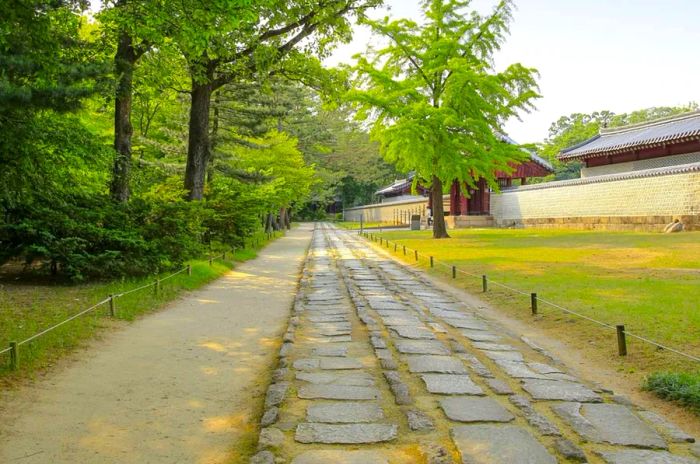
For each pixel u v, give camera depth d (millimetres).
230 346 7668
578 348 7594
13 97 7758
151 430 4637
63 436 4461
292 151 37719
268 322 9422
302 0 16562
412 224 46125
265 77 19422
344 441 4215
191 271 14414
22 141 9438
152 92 19578
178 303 11062
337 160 67438
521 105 29484
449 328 8852
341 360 6711
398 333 8273
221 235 22047
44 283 11945
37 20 7379
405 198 70688
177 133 26797
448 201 54750
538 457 3934
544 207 41688
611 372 6480
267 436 4281
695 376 5688
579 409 5023
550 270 15289
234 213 21750
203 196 20984
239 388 5812
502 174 48844
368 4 18078
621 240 24469
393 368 6332
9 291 10789
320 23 17578
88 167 13461
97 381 5922
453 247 24469
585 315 9062
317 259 21766
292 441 4227
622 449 4141
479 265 17156
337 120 64312
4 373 5809
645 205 32438
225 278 15453
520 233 34375
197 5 8820
